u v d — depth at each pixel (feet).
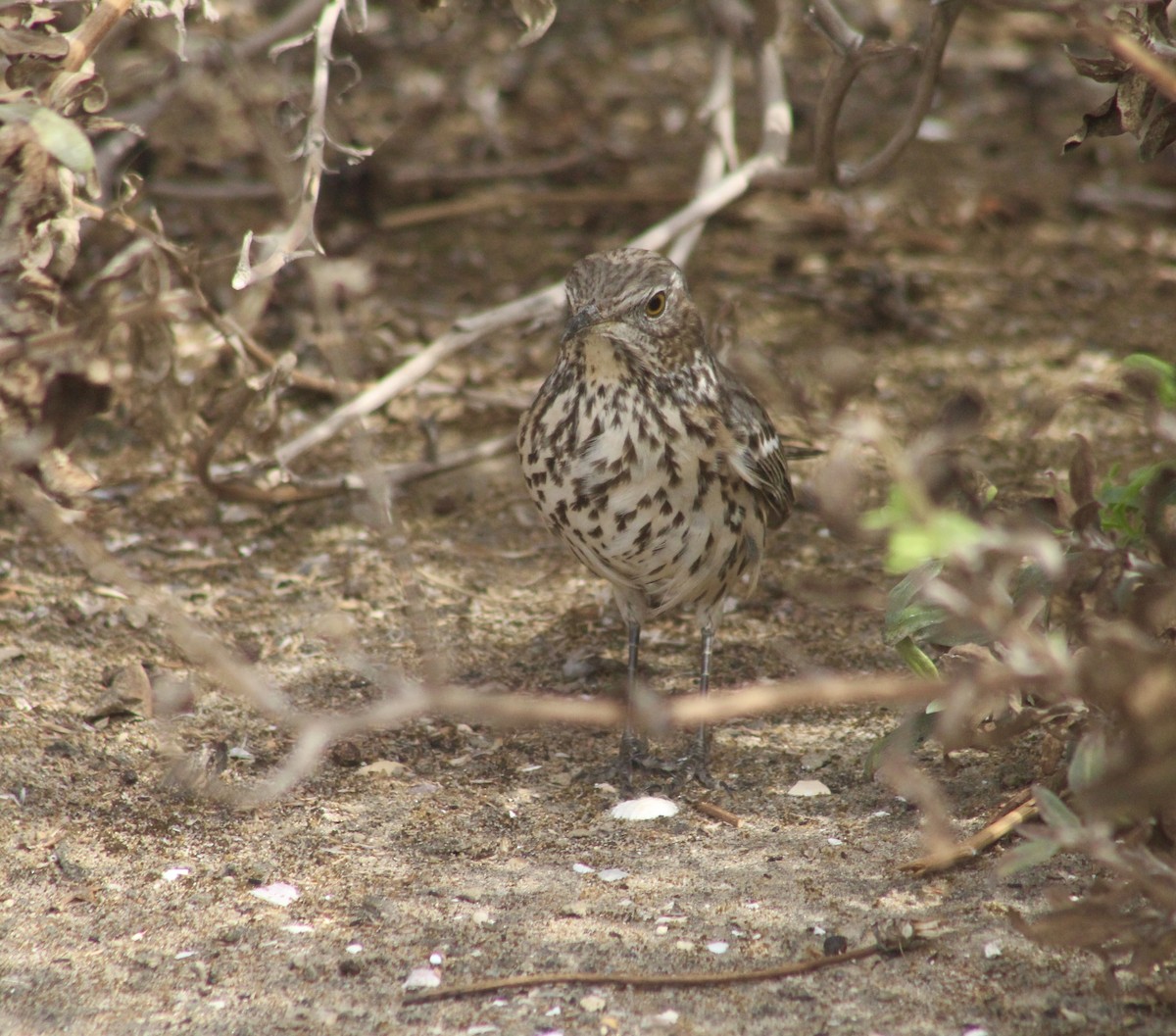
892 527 20.90
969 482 25.13
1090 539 25.17
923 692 16.88
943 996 23.03
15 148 25.46
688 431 31.12
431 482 45.24
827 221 61.21
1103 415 46.80
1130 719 18.43
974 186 63.57
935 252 58.90
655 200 61.82
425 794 30.66
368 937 25.26
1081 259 58.44
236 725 33.17
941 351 51.16
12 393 28.91
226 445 45.88
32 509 25.34
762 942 24.82
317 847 28.40
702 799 30.37
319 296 29.48
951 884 26.37
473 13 42.55
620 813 29.86
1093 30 20.20
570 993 23.44
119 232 34.55
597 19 79.15
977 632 25.03
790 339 51.47
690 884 26.91
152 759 31.55
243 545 41.45
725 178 44.62
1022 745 31.09
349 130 36.83
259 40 40.42
